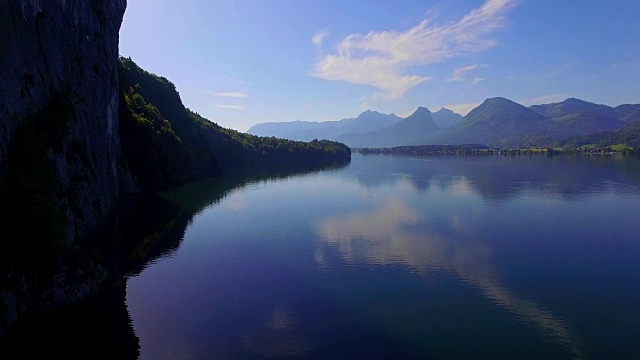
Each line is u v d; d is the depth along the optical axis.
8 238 35.34
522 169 174.25
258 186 120.38
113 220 69.81
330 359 29.44
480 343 31.66
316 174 160.50
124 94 122.62
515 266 48.31
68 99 59.59
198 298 39.56
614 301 39.03
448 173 160.00
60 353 30.00
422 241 58.69
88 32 71.88
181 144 137.88
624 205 84.25
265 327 33.94
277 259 50.94
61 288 36.91
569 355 30.17
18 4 48.91
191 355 29.97
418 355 29.94
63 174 52.69
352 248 55.47
